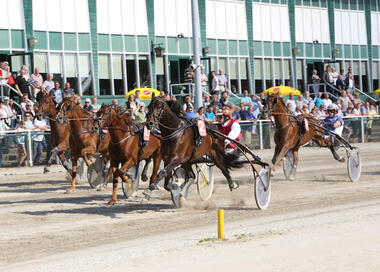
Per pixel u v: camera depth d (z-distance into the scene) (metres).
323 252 7.63
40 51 24.48
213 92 25.81
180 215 10.92
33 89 21.55
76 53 25.58
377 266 6.95
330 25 35.69
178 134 11.06
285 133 14.98
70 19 25.41
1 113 19.48
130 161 11.88
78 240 9.01
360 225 9.33
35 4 24.36
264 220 10.17
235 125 12.70
